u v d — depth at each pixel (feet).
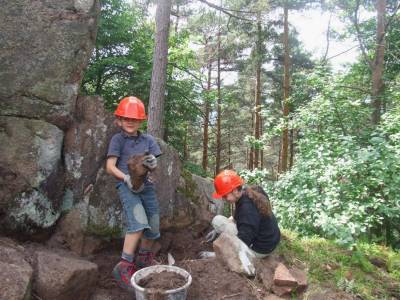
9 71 10.25
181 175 14.33
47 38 10.55
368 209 19.04
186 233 13.75
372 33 37.24
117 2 35.27
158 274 9.31
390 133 20.29
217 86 63.52
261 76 63.31
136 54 36.78
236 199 11.69
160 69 27.89
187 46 40.70
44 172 10.21
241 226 11.34
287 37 48.78
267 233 11.64
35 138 10.22
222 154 81.92
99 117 11.18
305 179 19.60
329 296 11.20
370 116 27.04
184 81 39.09
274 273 11.41
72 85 10.75
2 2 10.30
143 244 10.73
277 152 82.07
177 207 13.52
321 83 23.07
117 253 11.46
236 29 45.85
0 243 9.20
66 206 10.81
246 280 10.78
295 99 31.37
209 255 12.17
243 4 41.96
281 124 24.23
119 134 10.24
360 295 11.75
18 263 8.23
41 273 8.27
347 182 18.84
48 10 10.62
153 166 9.13
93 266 9.28
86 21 10.93
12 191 9.80
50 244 10.44
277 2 45.57
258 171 21.98
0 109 10.11
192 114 40.09
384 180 17.54
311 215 18.37
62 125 10.71
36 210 10.07
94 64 33.73
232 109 72.43
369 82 35.78
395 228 22.76
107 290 9.78
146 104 36.35
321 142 21.22
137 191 9.61
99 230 10.93
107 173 11.19
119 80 37.68
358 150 18.98
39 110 10.42
